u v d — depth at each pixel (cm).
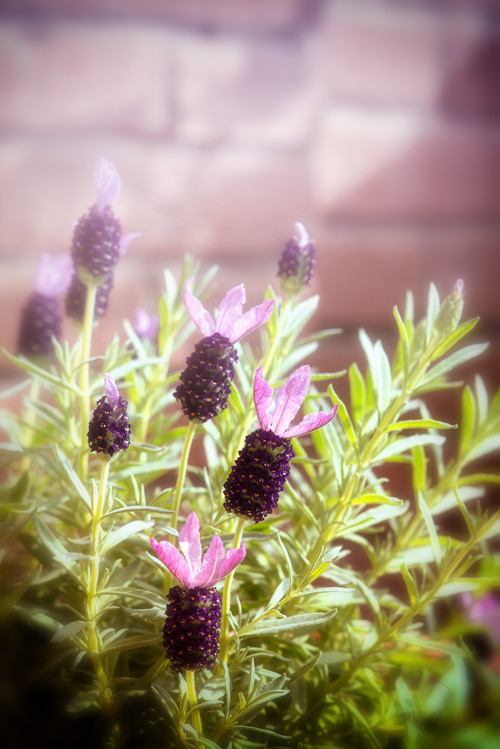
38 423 58
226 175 92
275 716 43
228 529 44
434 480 95
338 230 103
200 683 40
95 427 38
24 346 51
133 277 91
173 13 87
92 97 87
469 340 110
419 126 104
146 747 41
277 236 95
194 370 39
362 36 99
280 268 44
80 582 40
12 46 84
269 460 37
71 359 47
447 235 107
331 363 102
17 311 90
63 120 87
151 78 88
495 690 41
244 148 92
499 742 40
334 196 102
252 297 95
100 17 86
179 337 50
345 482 44
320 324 102
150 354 50
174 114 89
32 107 86
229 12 88
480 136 106
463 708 41
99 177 43
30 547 44
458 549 45
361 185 103
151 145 90
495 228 109
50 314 51
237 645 40
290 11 90
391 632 44
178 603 36
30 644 43
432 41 102
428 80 103
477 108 105
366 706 46
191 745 39
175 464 45
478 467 105
